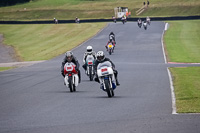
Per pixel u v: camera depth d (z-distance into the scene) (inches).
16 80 2640.3
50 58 4894.2
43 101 1640.0
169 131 992.2
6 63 4566.9
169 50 5265.8
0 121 1201.4
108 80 1711.4
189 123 1087.0
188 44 6063.0
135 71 3065.9
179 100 1609.3
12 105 1560.0
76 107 1446.9
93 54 2522.1
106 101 1589.6
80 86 2201.0
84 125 1093.8
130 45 6028.5
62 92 1945.1
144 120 1151.0
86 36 7800.2
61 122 1149.7
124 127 1052.5
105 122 1130.7
